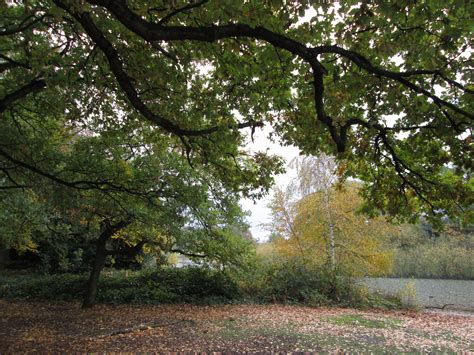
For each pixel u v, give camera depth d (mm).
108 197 11344
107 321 11805
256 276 18094
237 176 9305
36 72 5594
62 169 9148
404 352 8984
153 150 10828
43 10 5410
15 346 8438
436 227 7062
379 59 5562
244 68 6438
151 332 10336
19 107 8766
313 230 20625
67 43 6371
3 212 12430
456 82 4914
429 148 6410
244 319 12992
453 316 16594
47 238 19281
